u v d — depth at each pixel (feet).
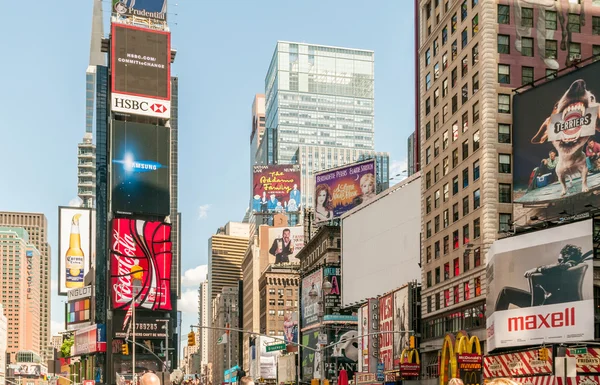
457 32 269.44
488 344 220.02
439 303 277.44
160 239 639.35
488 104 241.96
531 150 224.12
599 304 199.72
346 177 467.11
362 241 383.04
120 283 622.95
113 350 615.16
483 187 240.32
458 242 261.65
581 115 210.59
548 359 173.68
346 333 409.49
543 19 250.16
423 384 286.05
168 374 258.57
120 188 649.20
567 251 197.16
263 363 616.80
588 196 205.77
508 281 210.59
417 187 323.57
